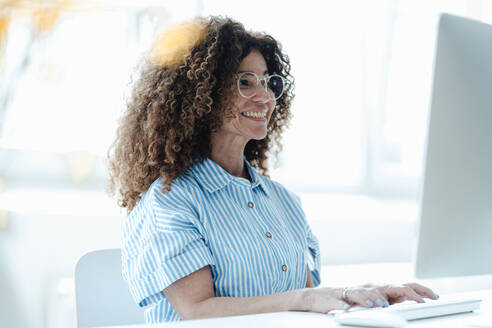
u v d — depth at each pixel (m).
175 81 1.40
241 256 1.28
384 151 2.88
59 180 2.21
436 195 0.98
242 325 0.83
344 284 2.24
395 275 2.40
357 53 2.79
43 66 2.14
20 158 2.15
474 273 1.04
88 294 1.35
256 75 1.43
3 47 2.05
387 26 2.80
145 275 1.24
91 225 2.15
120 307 1.38
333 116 2.78
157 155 1.38
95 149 2.26
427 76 2.91
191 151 1.40
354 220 2.55
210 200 1.33
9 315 2.07
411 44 2.88
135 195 1.43
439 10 2.89
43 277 2.10
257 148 1.71
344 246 2.56
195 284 1.19
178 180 1.35
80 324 1.33
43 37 2.12
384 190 2.87
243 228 1.31
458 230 1.01
